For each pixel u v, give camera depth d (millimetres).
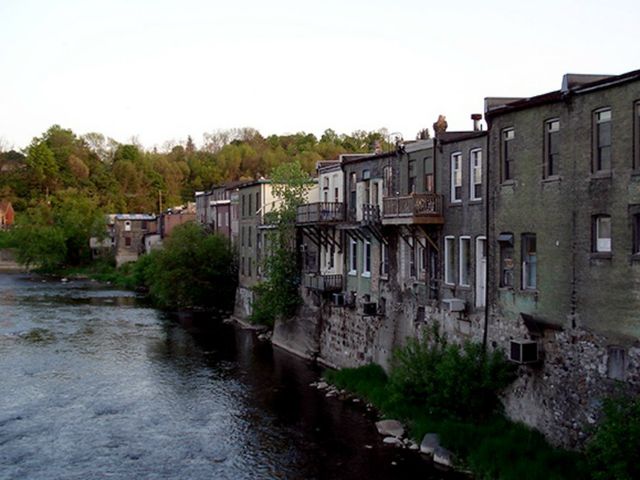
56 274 106875
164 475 23297
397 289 32594
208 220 76562
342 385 33625
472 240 27031
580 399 21250
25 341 47156
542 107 22812
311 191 46250
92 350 44156
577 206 21312
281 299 43312
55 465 24266
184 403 31844
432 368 26516
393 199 30344
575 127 21375
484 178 26344
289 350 43938
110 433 27672
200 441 26625
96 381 36000
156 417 29750
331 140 146375
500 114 24859
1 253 120562
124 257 108500
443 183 29188
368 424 28109
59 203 127375
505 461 21734
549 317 22562
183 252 63438
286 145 167000
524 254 24000
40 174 152875
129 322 56250
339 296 37219
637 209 19156
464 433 24125
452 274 28828
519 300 24000
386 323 33594
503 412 24984
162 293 64312
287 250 44375
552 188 22375
